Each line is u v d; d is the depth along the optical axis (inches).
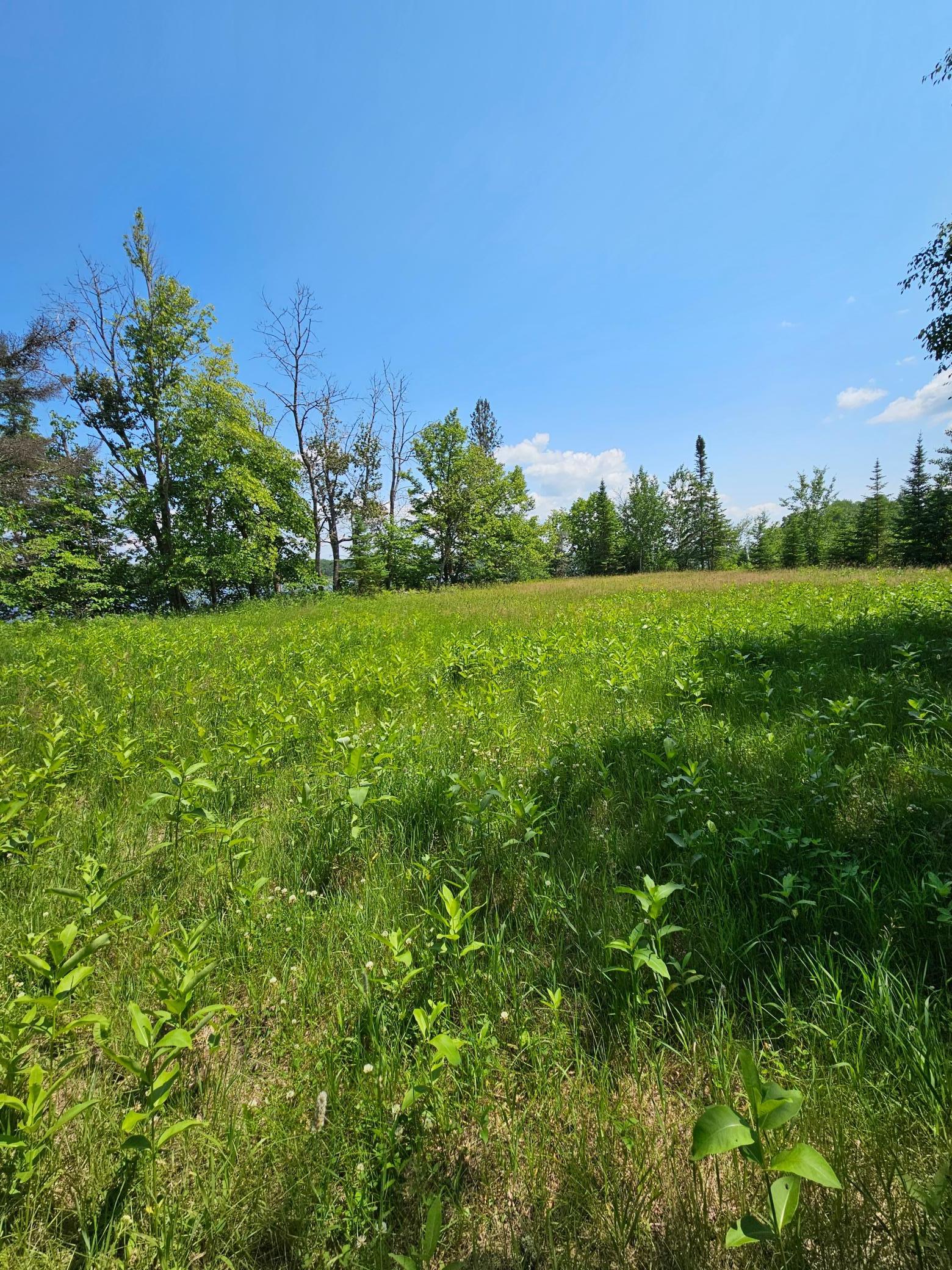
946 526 1312.7
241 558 871.1
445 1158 53.9
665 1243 46.4
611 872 98.0
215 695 228.7
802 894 83.8
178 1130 46.8
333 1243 48.0
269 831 118.6
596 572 2502.5
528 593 804.0
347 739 139.3
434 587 1274.6
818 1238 43.9
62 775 142.3
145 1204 49.7
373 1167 51.6
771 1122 36.5
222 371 877.8
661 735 153.4
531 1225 48.6
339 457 1165.7
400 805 122.6
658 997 68.2
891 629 270.2
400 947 68.8
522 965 78.1
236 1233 48.0
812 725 149.6
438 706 206.8
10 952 79.7
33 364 697.0
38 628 469.4
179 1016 56.8
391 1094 58.5
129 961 80.9
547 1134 55.2
